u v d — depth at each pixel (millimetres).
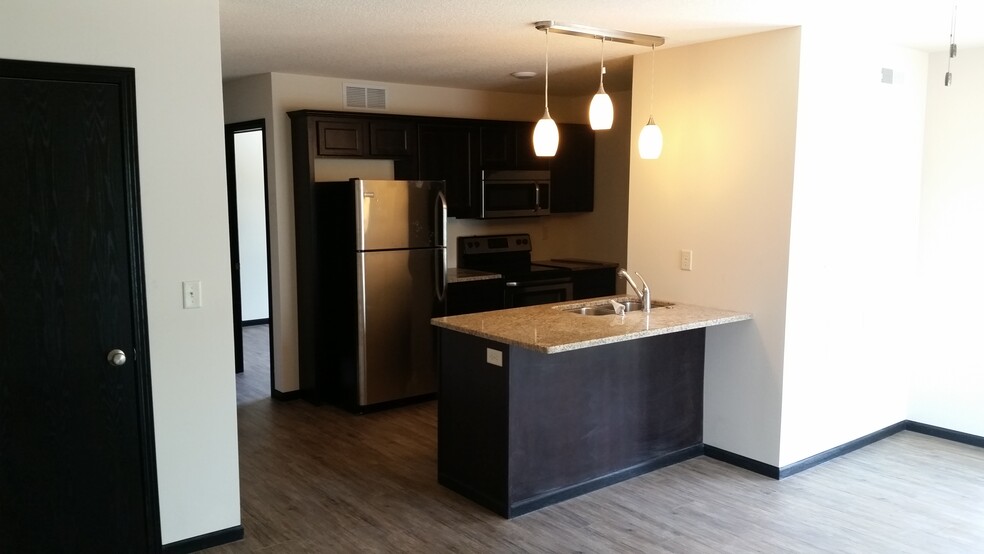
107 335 3018
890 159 4516
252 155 8969
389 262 5266
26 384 2887
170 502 3213
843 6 3406
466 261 6465
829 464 4371
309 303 5535
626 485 4059
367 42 4270
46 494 2965
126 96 2953
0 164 2768
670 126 4523
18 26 2734
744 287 4199
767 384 4133
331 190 5316
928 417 4898
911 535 3447
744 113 4113
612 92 6633
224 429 3309
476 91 6395
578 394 3857
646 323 3873
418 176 5777
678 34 4051
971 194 4559
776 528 3516
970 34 4062
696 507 3760
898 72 4461
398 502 3824
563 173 6699
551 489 3799
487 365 3670
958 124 4586
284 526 3541
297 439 4805
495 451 3664
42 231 2861
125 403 3078
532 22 3752
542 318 4035
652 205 4691
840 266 4285
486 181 6125
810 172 3992
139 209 3023
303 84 5508
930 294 4801
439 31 3961
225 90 6023
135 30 2953
